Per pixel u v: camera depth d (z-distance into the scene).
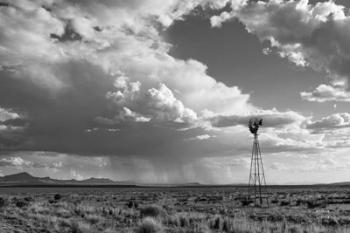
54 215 28.06
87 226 21.78
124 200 72.75
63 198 69.81
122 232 21.81
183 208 48.34
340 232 23.72
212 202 67.06
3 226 20.34
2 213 24.97
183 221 26.08
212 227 25.05
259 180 61.75
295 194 108.69
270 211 44.31
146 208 33.06
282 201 65.06
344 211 44.62
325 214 39.50
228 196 95.50
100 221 25.95
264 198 78.75
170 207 47.38
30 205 35.75
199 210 44.97
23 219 23.11
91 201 62.84
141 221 25.94
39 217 24.36
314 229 23.91
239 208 51.34
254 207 53.50
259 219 33.44
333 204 60.22
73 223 22.31
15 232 19.27
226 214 38.25
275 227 25.03
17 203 36.00
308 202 55.56
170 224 25.81
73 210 33.03
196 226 24.81
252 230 23.08
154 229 22.19
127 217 29.78
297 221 31.59
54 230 20.94
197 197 88.88
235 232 22.91
